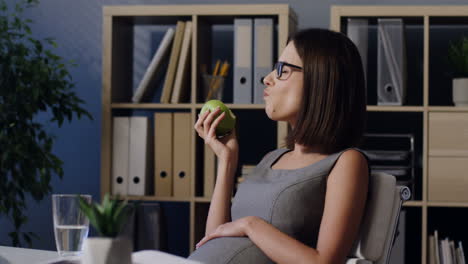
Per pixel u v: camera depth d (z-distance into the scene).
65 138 3.49
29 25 3.53
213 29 3.35
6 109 2.86
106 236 0.78
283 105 1.51
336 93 1.43
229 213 1.60
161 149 2.96
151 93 3.22
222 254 1.32
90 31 3.49
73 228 0.99
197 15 2.95
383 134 2.97
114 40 3.03
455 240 3.12
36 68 2.85
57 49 3.51
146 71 3.15
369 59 3.20
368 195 1.39
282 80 1.50
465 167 2.78
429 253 2.82
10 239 3.51
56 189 3.49
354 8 2.84
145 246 2.94
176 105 2.94
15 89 2.86
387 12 2.83
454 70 2.87
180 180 2.95
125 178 2.97
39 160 2.92
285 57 1.52
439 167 2.79
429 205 2.78
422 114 3.16
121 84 3.12
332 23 2.86
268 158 1.60
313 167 1.40
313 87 1.44
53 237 3.47
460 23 3.05
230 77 3.33
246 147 3.31
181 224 3.37
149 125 3.01
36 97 2.80
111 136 2.99
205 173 2.94
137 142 2.96
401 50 2.83
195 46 2.94
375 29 3.19
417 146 3.16
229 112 1.65
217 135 1.66
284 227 1.37
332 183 1.34
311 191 1.38
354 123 1.46
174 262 0.98
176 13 2.96
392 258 2.79
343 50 1.46
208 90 2.98
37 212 3.49
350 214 1.29
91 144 3.46
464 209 3.12
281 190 1.40
